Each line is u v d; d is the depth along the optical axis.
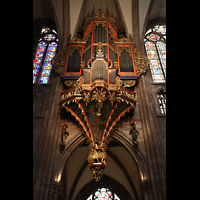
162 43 21.33
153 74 18.81
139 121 15.00
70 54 17.25
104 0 21.72
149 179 12.51
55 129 14.25
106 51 16.81
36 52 20.56
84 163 19.94
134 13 20.55
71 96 13.78
